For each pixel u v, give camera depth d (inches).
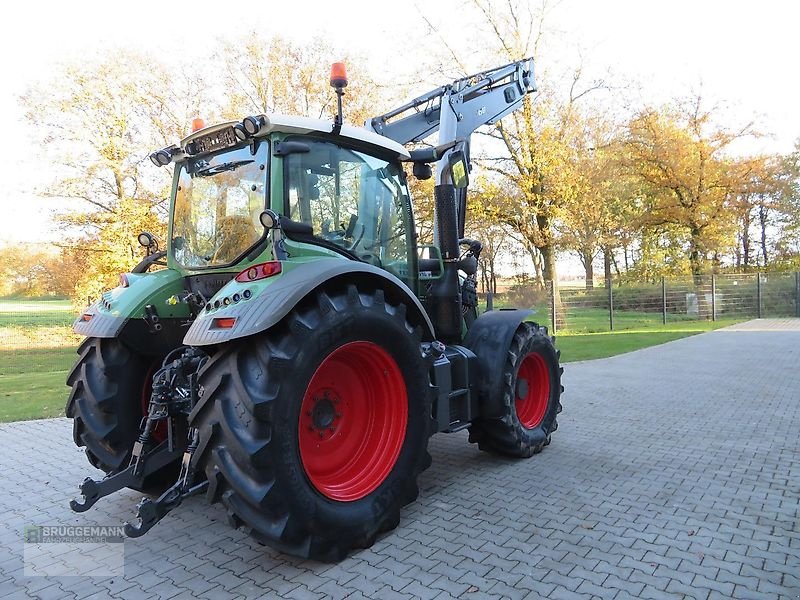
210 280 155.0
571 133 730.8
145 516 113.0
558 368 214.7
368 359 139.4
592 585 112.4
